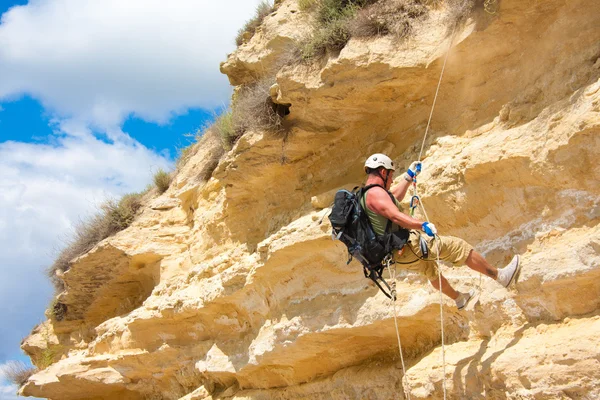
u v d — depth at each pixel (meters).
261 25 11.84
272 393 9.59
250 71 11.75
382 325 7.40
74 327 16.23
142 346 12.25
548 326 5.62
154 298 12.38
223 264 10.46
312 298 8.30
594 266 5.16
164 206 13.93
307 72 8.41
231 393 10.42
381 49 7.75
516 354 5.55
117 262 13.98
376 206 5.67
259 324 9.48
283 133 9.21
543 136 5.80
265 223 10.14
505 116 6.64
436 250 5.70
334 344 8.27
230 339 10.33
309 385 8.97
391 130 8.38
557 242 5.72
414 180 6.33
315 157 9.37
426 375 6.51
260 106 9.29
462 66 7.34
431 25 7.73
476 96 7.24
